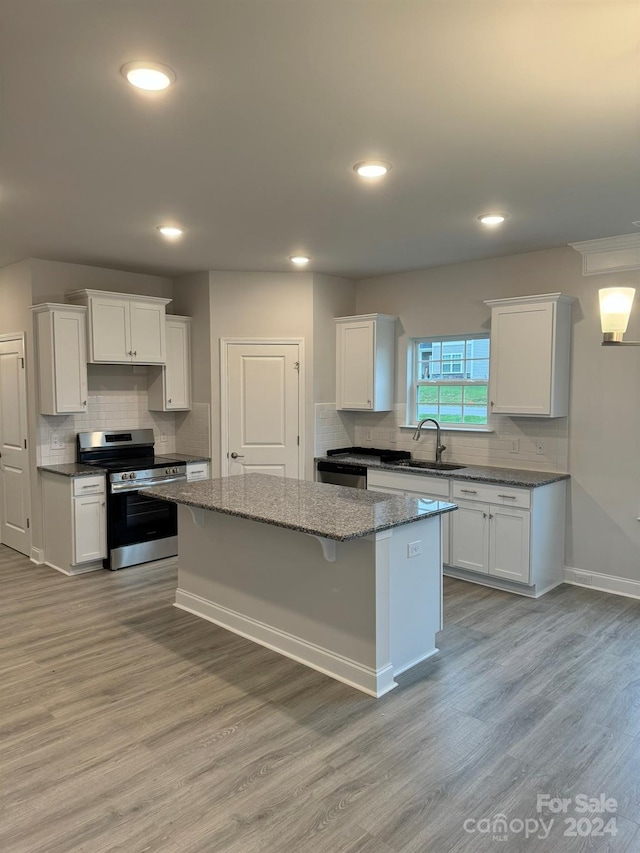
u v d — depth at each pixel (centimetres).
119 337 509
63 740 256
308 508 320
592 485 445
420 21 171
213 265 525
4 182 310
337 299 582
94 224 390
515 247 454
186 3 162
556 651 341
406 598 314
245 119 237
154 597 431
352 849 195
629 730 264
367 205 350
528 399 445
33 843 198
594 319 437
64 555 483
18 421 524
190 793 223
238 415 561
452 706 283
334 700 289
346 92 215
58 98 219
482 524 444
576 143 259
